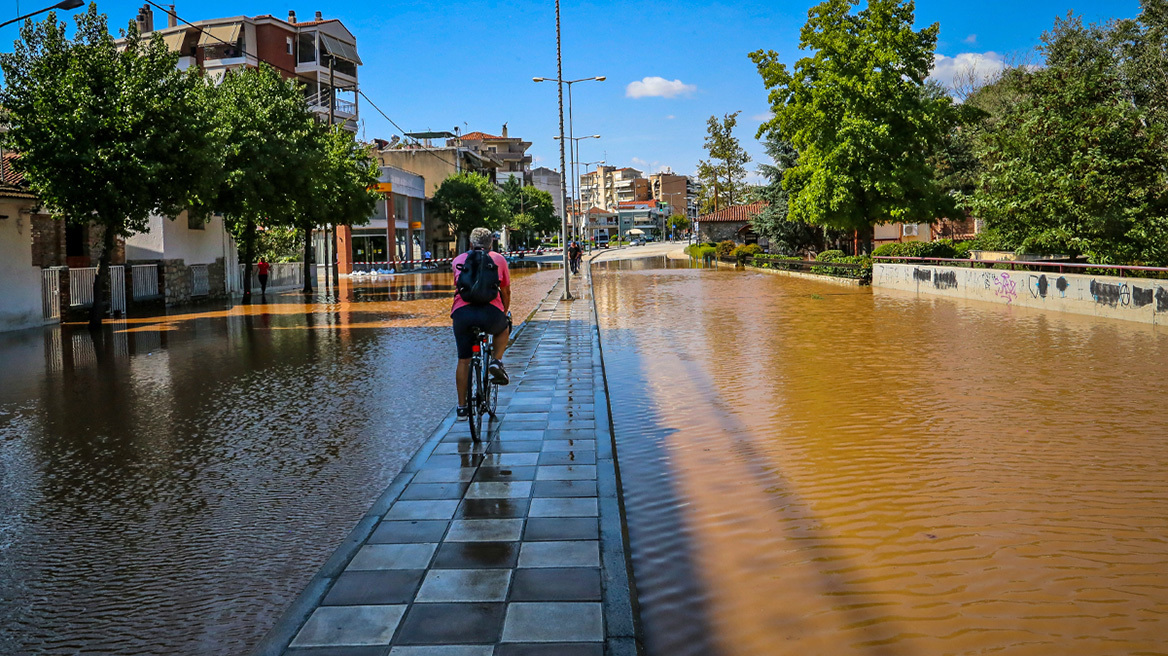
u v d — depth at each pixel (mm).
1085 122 21062
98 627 3736
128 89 17312
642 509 5316
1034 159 21781
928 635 3514
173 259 26078
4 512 5457
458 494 5199
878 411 8227
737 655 3393
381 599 3609
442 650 3131
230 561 4508
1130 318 15992
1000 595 3896
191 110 18625
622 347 13758
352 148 34625
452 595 3645
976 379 9930
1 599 4055
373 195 35438
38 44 17359
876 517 5047
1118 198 20688
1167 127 22500
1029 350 12312
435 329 17078
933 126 31234
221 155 21531
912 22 31359
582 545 4246
